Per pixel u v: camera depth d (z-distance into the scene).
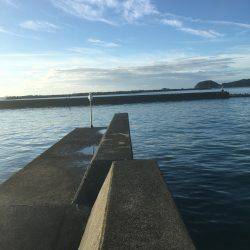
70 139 17.67
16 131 37.31
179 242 3.66
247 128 32.97
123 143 13.24
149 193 5.22
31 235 6.12
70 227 6.45
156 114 52.06
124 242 3.68
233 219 10.30
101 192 6.49
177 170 16.47
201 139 26.55
